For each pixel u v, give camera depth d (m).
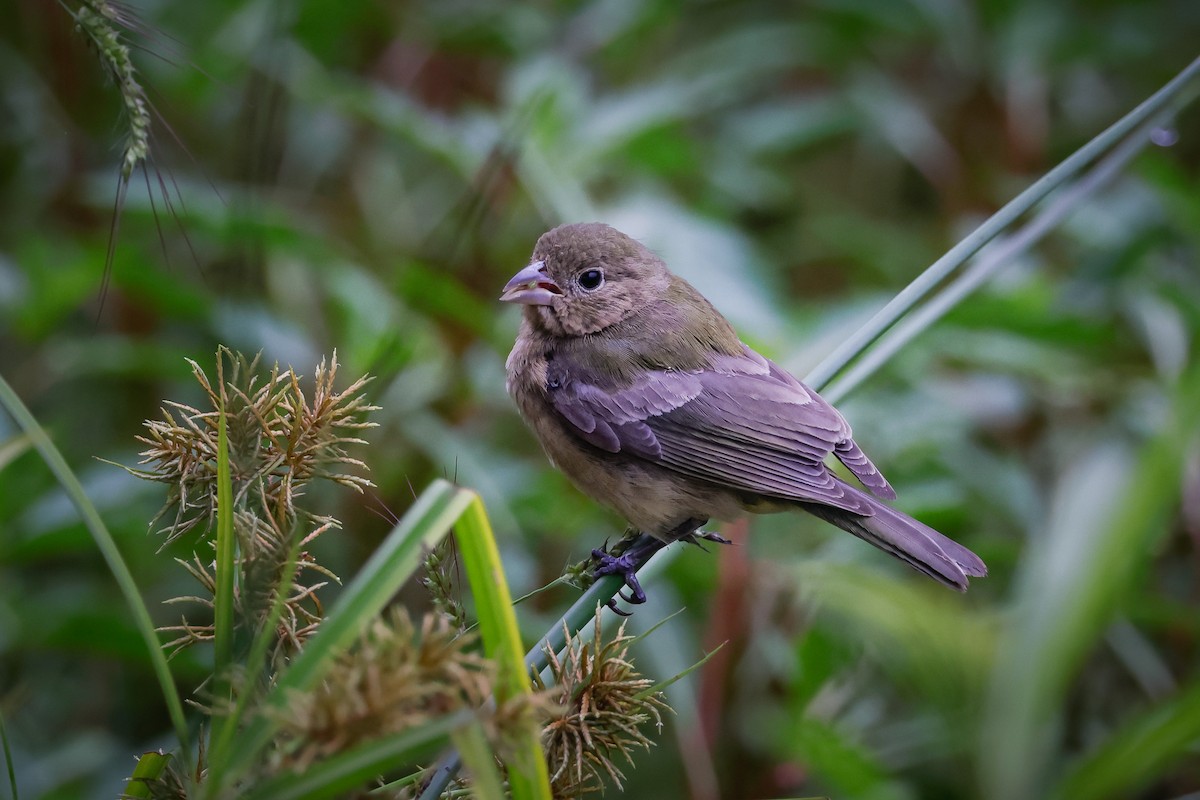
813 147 15.14
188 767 4.14
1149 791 10.07
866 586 8.02
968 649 7.66
